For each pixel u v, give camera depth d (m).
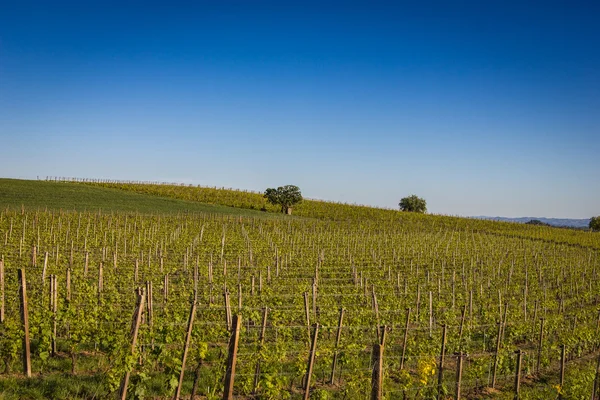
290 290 24.30
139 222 52.00
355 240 50.22
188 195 87.38
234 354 8.35
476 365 13.65
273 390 9.99
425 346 15.62
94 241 38.97
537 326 18.78
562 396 12.34
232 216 66.75
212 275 27.97
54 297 14.60
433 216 85.88
